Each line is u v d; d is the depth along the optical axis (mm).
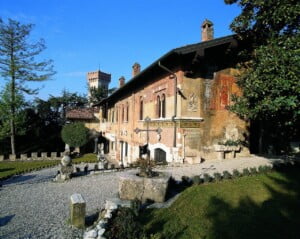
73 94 56969
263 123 17172
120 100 30234
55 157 30781
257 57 11352
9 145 34438
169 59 15000
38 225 8078
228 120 16250
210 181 10352
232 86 16344
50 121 48188
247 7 12062
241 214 7586
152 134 18812
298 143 18125
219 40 14414
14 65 30688
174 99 15578
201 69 15617
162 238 6496
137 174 9625
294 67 9211
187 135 15156
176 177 11336
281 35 10797
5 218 8883
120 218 6863
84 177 15422
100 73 66812
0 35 30266
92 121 47594
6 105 30797
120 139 29641
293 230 6715
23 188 13891
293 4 10250
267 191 9273
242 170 11781
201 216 7547
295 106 9273
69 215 8852
